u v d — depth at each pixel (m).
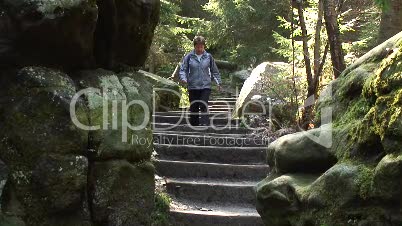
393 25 6.50
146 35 3.62
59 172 2.90
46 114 2.90
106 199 3.19
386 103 2.32
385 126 2.24
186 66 7.91
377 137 2.34
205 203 5.30
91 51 3.18
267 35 16.75
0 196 2.79
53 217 2.94
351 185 2.33
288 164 2.90
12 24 2.78
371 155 2.38
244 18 16.50
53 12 2.75
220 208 5.12
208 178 5.86
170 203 5.04
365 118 2.45
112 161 3.24
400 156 2.12
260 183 3.05
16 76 2.93
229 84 16.14
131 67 3.69
